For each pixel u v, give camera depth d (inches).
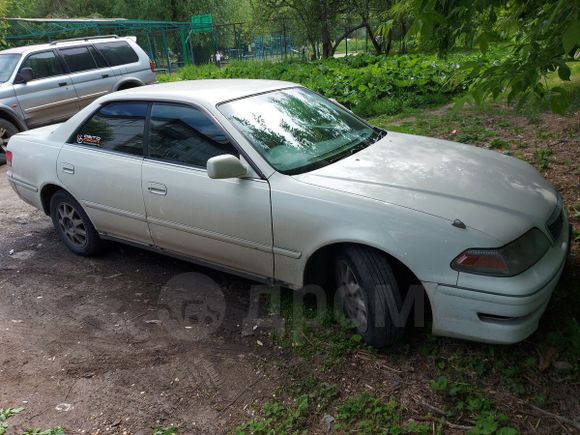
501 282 102.1
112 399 116.7
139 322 145.3
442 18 115.3
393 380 114.0
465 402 105.7
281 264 131.3
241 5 1595.7
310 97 168.2
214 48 1224.2
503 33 132.0
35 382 124.1
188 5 1457.9
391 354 122.0
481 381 110.9
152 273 173.5
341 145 146.6
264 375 119.9
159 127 153.6
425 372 115.4
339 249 124.4
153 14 1461.6
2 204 259.1
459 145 152.8
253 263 137.6
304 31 902.4
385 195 117.4
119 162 160.2
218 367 124.0
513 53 130.5
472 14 124.9
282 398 112.3
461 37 135.9
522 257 105.5
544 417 100.5
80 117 177.0
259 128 141.2
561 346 116.9
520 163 142.4
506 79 117.6
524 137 275.6
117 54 425.7
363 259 117.4
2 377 126.7
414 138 158.6
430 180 123.2
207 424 107.4
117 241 175.0
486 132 291.1
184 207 144.8
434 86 433.1
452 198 115.4
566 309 127.9
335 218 118.3
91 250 185.6
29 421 111.7
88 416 112.3
